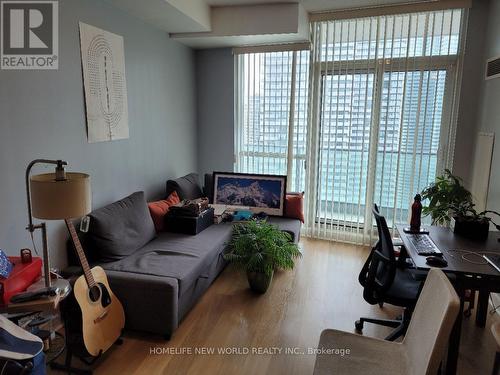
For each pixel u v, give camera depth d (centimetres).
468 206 279
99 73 292
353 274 350
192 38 401
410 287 236
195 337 249
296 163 454
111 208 289
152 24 363
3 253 195
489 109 331
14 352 155
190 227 337
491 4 341
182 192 393
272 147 460
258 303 295
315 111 428
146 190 376
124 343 241
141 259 277
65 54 257
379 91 398
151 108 375
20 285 192
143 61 355
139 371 215
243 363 224
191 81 461
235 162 480
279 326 263
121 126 326
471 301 276
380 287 227
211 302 295
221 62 459
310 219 454
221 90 467
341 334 181
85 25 274
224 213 388
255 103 457
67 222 214
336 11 396
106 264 266
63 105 259
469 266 206
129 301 244
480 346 242
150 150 378
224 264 350
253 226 324
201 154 493
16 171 226
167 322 241
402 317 261
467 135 377
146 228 313
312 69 421
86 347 205
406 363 163
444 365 210
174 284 240
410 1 365
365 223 425
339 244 433
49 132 248
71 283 227
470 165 378
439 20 371
